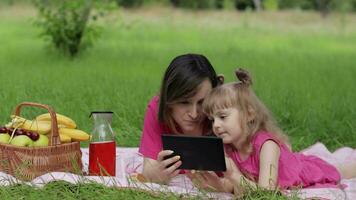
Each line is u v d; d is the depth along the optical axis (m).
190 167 5.39
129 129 8.19
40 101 9.11
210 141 5.23
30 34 23.39
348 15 37.44
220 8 42.72
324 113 8.92
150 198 5.23
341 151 7.15
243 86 5.54
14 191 5.37
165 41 22.25
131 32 24.80
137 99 9.47
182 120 5.65
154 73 13.60
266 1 41.16
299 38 25.05
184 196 5.28
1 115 8.48
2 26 26.55
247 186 5.31
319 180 5.79
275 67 15.18
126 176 5.76
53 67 14.28
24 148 5.56
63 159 5.66
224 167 5.28
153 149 5.88
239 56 17.81
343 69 15.04
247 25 29.83
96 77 12.30
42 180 5.41
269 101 9.29
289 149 5.82
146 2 40.09
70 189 5.41
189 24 30.22
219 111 5.50
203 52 18.58
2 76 12.38
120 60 16.05
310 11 41.03
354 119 8.70
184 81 5.45
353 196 5.45
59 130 5.80
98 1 16.80
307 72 14.24
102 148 5.70
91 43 16.80
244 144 5.58
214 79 5.63
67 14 16.34
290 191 5.33
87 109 8.92
